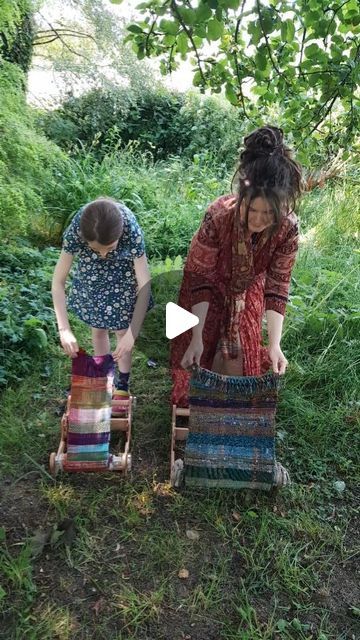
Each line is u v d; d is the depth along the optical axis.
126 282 2.66
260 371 2.65
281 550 2.29
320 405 3.20
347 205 5.60
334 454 2.85
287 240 2.32
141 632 1.93
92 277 2.63
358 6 2.38
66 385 3.17
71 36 8.27
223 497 2.51
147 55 2.41
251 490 2.54
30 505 2.38
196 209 5.41
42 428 2.83
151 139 9.31
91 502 2.41
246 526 2.38
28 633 1.89
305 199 5.67
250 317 2.51
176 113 9.48
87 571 2.13
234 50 2.57
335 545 2.35
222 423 2.42
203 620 2.00
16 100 4.46
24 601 1.99
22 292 3.76
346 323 3.77
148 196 5.47
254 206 1.96
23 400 2.99
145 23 2.30
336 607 2.10
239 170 1.99
